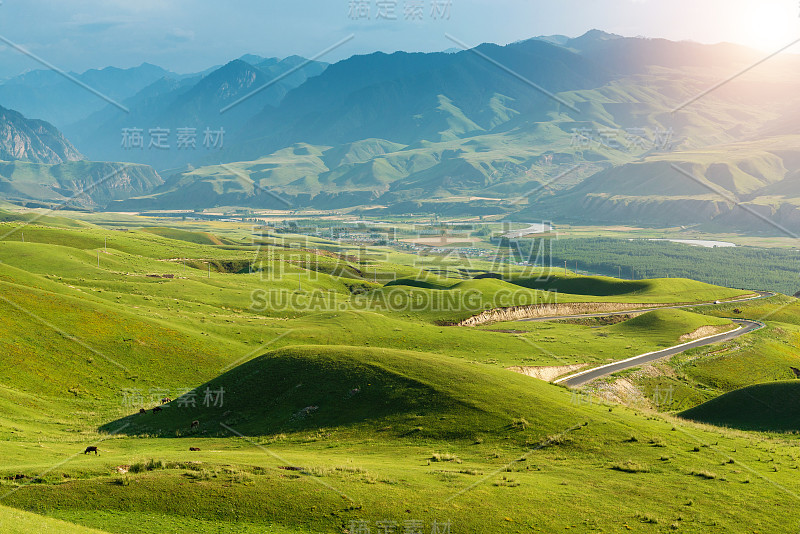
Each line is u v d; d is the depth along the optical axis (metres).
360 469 40.97
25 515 29.00
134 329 95.75
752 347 135.38
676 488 41.06
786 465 49.31
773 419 78.94
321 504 35.12
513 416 54.22
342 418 57.31
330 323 125.56
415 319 149.38
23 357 77.94
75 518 31.45
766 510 38.47
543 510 36.09
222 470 39.12
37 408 66.62
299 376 67.44
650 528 34.81
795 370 126.50
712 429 64.25
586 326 159.12
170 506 33.81
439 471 41.81
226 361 94.81
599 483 41.03
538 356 114.31
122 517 32.16
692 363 119.25
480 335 128.12
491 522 34.22
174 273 170.00
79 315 93.62
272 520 33.25
